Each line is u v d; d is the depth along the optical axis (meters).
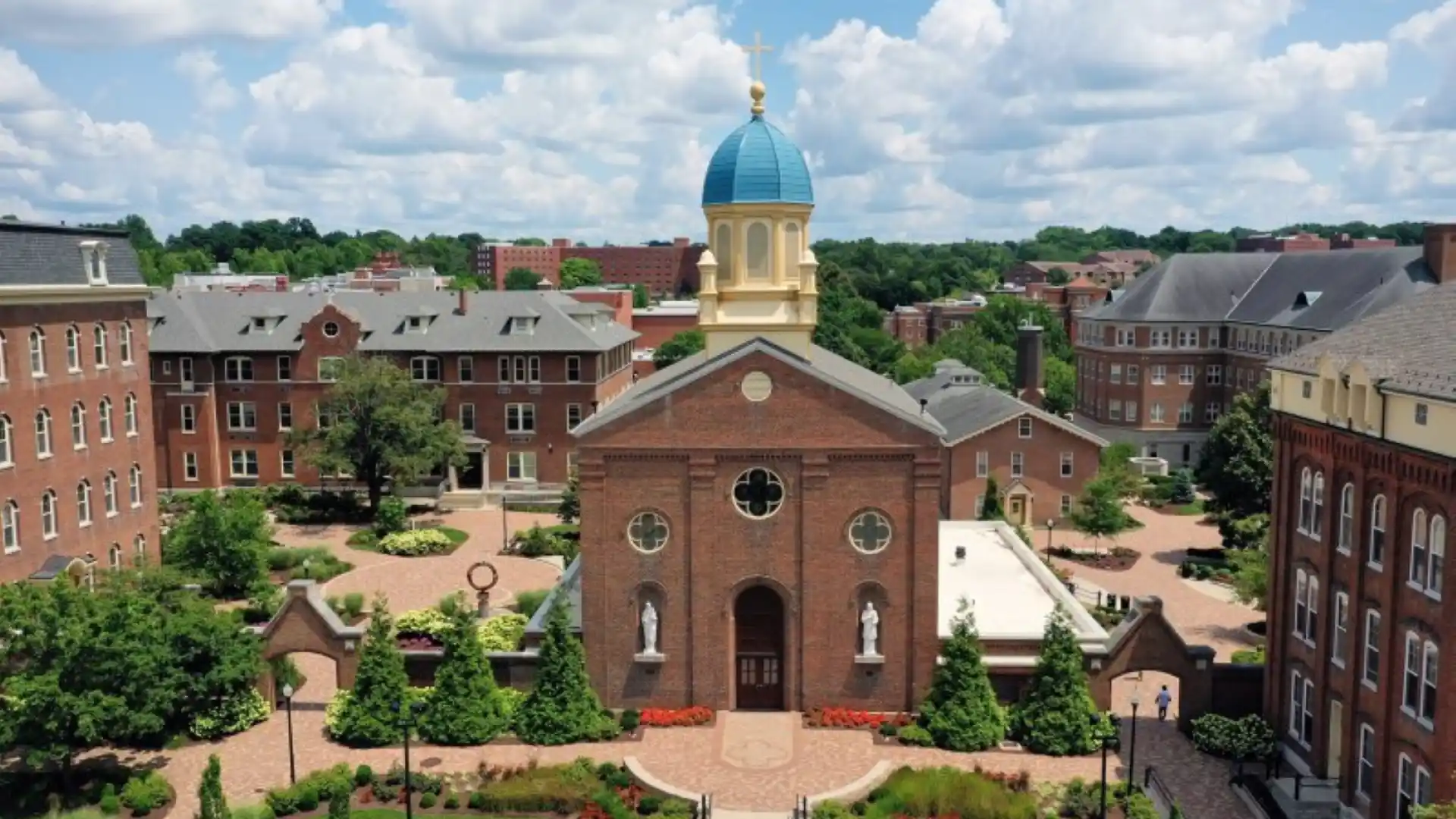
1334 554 35.72
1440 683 29.28
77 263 56.22
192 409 86.31
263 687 44.84
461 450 82.62
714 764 38.62
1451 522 28.81
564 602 42.84
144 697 37.66
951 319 186.62
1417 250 91.69
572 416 86.62
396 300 91.00
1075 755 39.78
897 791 35.50
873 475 41.41
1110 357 109.62
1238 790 36.88
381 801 36.75
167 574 42.94
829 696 42.47
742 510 41.94
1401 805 31.81
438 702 41.50
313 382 86.31
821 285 170.38
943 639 42.34
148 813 35.94
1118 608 59.66
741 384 41.16
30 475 52.12
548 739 40.53
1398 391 31.20
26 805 36.50
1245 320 103.94
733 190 45.69
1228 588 64.69
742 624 43.00
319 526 79.12
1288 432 38.97
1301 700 38.59
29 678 35.59
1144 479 90.06
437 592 62.50
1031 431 79.94
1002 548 58.00
